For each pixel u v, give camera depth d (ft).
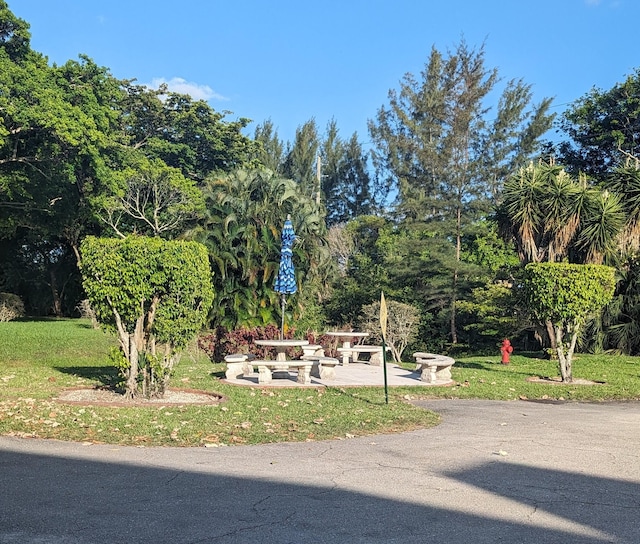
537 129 120.88
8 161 84.84
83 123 83.92
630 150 100.99
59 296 132.98
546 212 61.98
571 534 14.60
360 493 17.39
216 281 60.80
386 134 141.18
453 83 107.55
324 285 87.97
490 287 76.33
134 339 32.04
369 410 31.24
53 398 31.71
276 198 66.95
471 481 18.89
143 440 23.18
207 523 14.76
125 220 110.63
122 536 13.84
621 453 23.20
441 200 100.78
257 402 32.65
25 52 82.94
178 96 132.98
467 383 44.21
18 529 14.08
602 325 68.33
